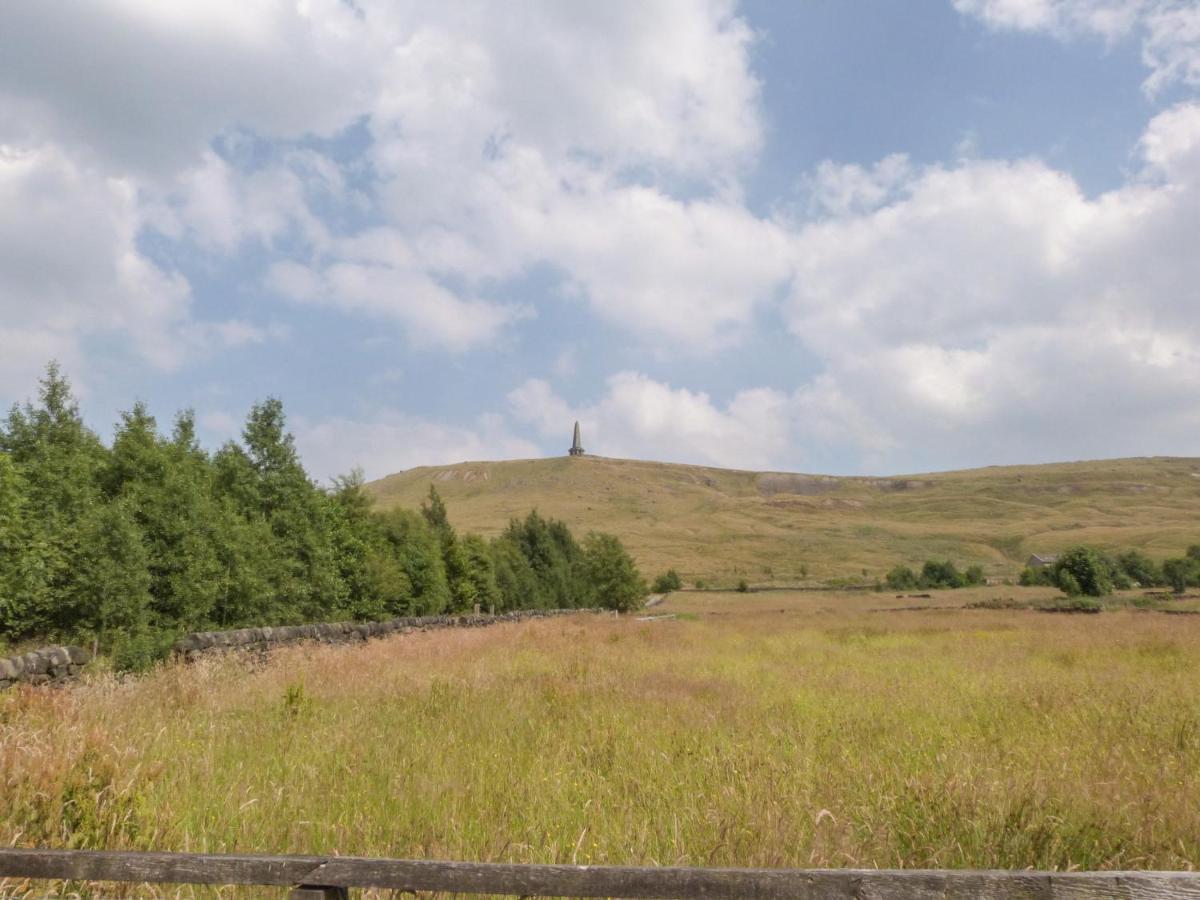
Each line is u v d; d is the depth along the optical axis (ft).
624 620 128.98
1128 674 49.75
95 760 18.58
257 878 9.63
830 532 650.02
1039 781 21.43
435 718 31.94
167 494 64.90
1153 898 8.20
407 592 109.40
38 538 56.13
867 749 27.25
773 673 52.16
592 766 24.40
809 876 8.51
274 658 46.98
